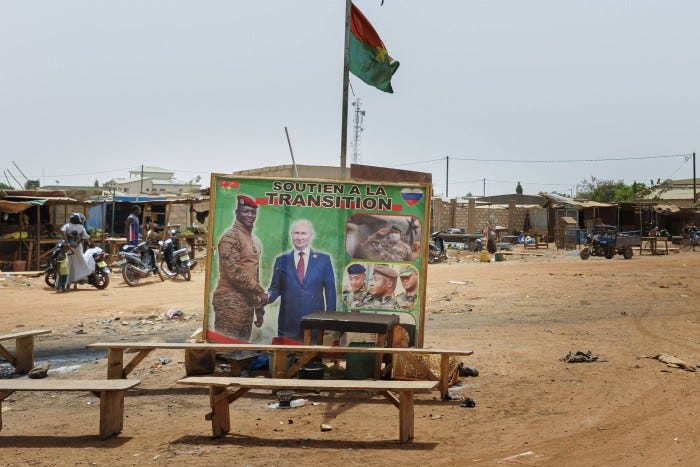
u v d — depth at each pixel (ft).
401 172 33.96
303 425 22.72
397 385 20.85
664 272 83.97
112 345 27.17
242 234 30.53
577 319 47.29
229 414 23.93
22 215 84.17
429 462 18.63
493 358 33.42
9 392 20.84
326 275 30.19
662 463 18.56
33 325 43.68
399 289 29.94
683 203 241.76
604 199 299.58
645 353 34.86
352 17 40.86
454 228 161.68
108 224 110.01
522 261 108.37
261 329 30.30
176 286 64.59
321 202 30.32
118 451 19.74
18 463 18.58
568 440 20.76
